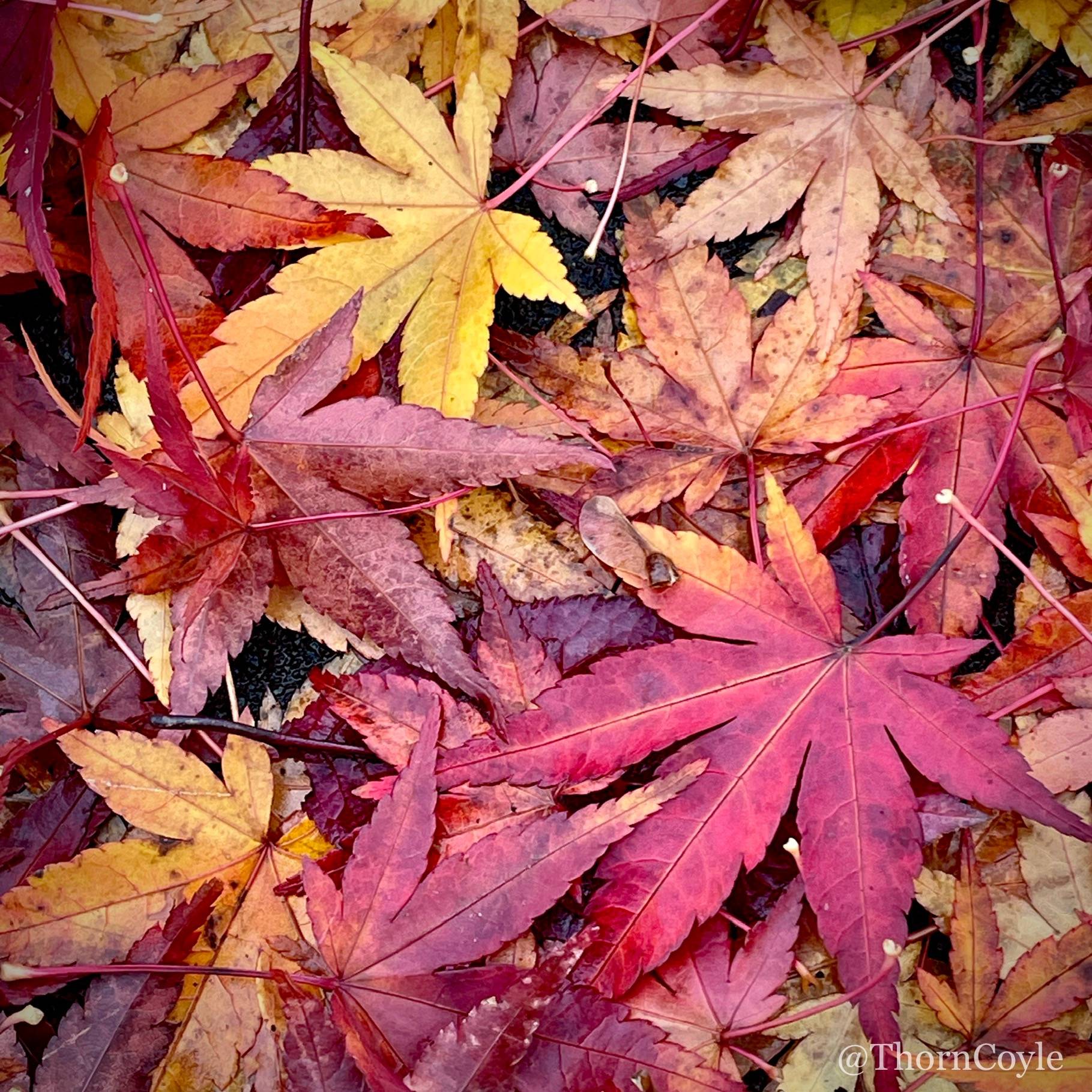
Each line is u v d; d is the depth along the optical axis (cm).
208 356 28
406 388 28
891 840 27
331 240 28
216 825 28
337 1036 27
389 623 28
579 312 28
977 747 27
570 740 27
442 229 28
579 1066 27
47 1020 28
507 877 27
